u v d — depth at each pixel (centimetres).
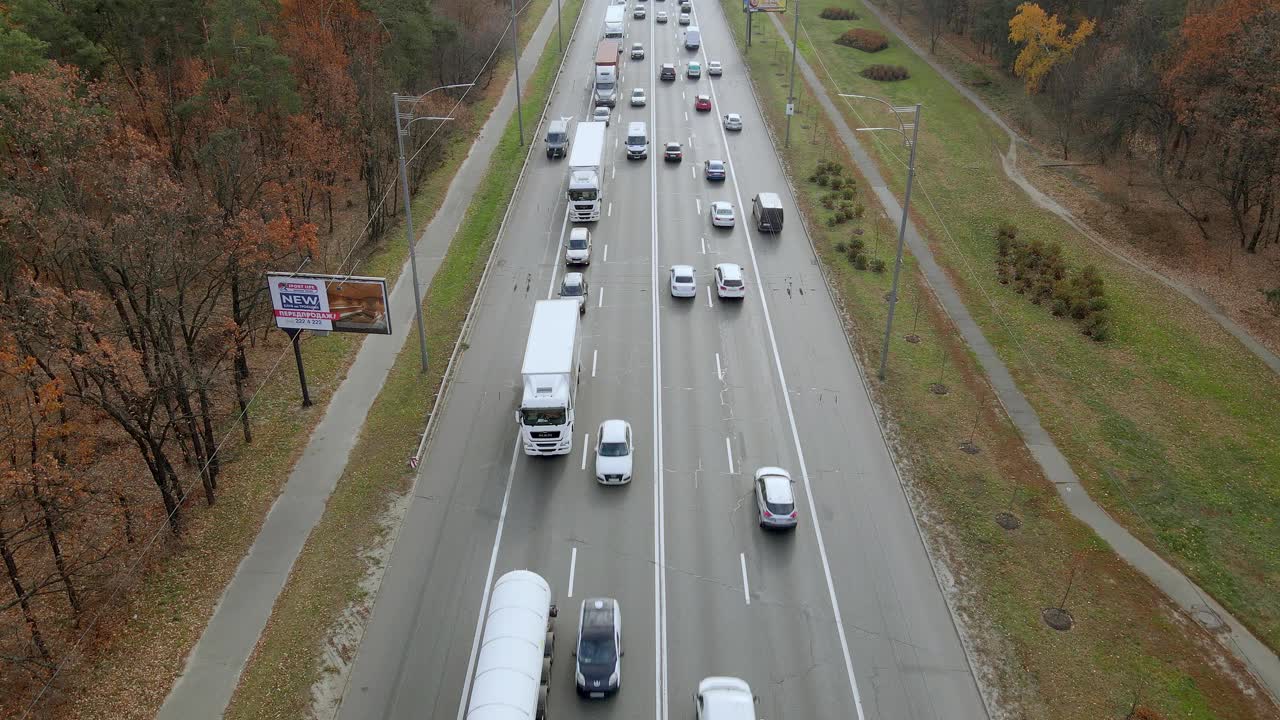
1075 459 4278
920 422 4431
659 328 5178
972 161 7969
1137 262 6350
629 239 6228
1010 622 3331
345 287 4147
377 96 6450
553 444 4066
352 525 3753
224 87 5603
